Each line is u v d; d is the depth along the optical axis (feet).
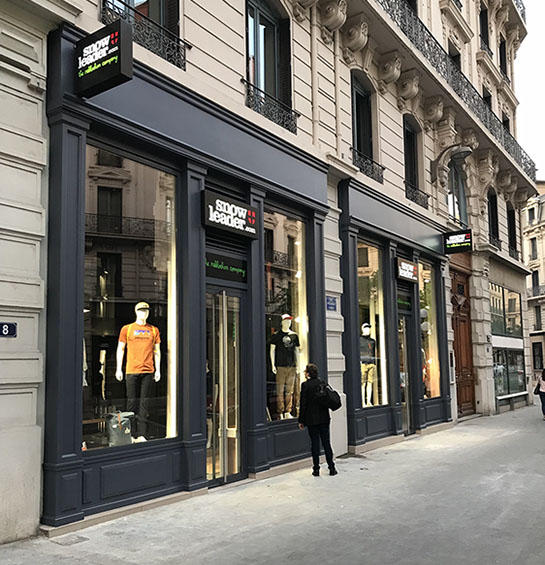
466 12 64.23
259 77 31.58
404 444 39.32
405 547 17.54
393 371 41.22
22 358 18.74
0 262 18.57
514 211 77.82
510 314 72.69
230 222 26.89
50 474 18.92
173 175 25.27
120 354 22.26
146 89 23.27
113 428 21.65
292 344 31.94
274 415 30.12
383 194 41.04
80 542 17.84
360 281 38.93
